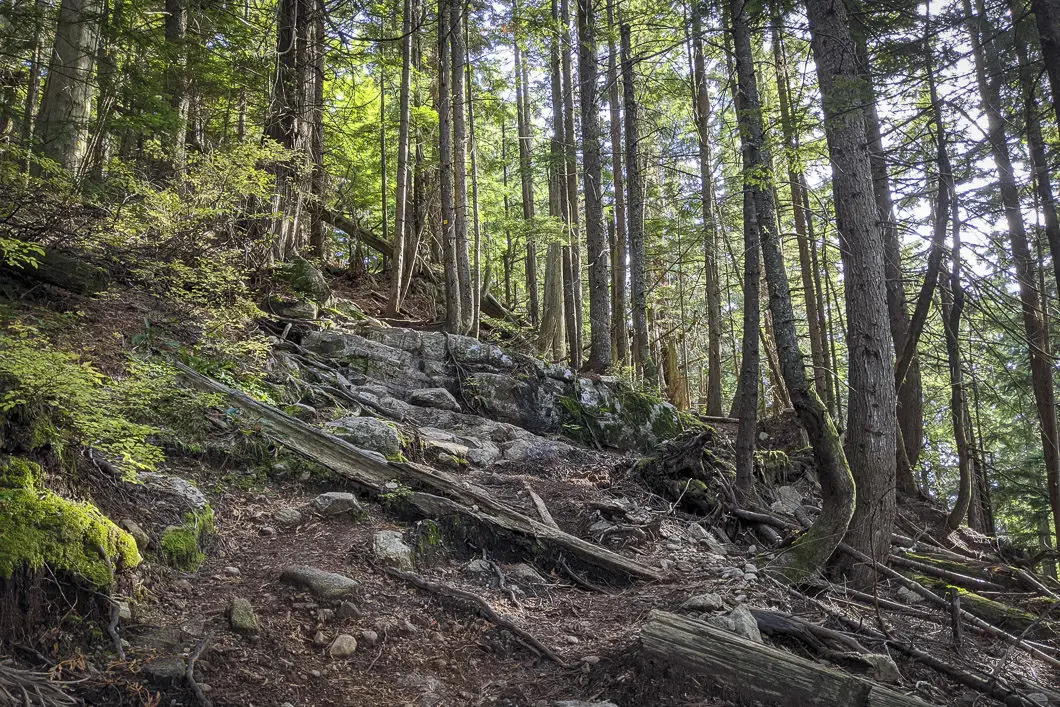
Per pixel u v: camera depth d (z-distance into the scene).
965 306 9.89
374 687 3.87
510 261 23.19
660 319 21.23
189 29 11.31
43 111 8.91
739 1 7.32
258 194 8.56
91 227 6.98
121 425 4.22
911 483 12.73
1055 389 12.69
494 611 4.79
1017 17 7.76
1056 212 7.48
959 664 4.99
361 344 9.48
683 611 5.02
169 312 7.35
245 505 5.41
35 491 3.66
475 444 8.32
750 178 6.71
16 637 3.16
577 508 7.11
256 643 3.87
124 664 3.36
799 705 4.04
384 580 4.89
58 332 5.93
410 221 16.38
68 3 9.15
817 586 6.14
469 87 14.66
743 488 8.61
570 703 3.84
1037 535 10.97
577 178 16.89
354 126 17.83
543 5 13.91
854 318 6.60
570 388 10.58
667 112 16.00
